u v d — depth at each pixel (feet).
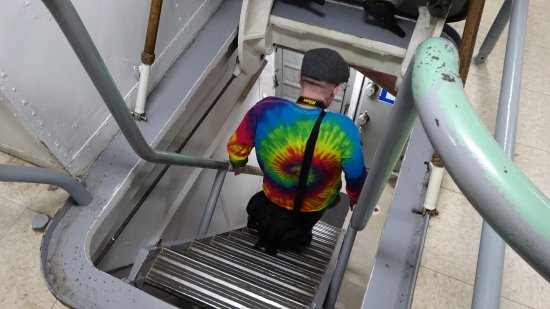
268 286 5.90
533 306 4.31
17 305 4.87
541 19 6.91
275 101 5.10
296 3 7.32
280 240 6.44
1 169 4.05
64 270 4.81
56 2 2.93
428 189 4.73
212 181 10.34
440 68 1.53
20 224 5.40
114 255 6.70
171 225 8.64
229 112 10.61
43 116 4.75
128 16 5.59
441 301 4.34
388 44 6.79
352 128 4.91
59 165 5.46
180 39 7.09
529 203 1.20
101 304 4.46
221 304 5.19
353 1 7.05
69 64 4.83
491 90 6.06
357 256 12.51
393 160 2.83
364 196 3.53
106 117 5.81
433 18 6.35
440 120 1.39
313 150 5.04
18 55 4.17
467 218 4.84
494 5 7.34
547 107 5.82
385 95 12.60
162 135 6.33
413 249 4.62
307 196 5.81
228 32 7.67
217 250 6.59
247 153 5.93
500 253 2.81
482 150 1.30
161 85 6.84
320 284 6.01
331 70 4.76
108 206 5.48
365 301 4.28
